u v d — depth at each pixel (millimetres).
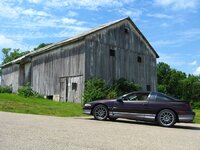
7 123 9117
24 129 7957
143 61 31078
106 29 27406
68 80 26594
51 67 28906
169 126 12070
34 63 31750
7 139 6414
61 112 16078
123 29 29156
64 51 27469
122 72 28500
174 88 56281
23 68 34719
